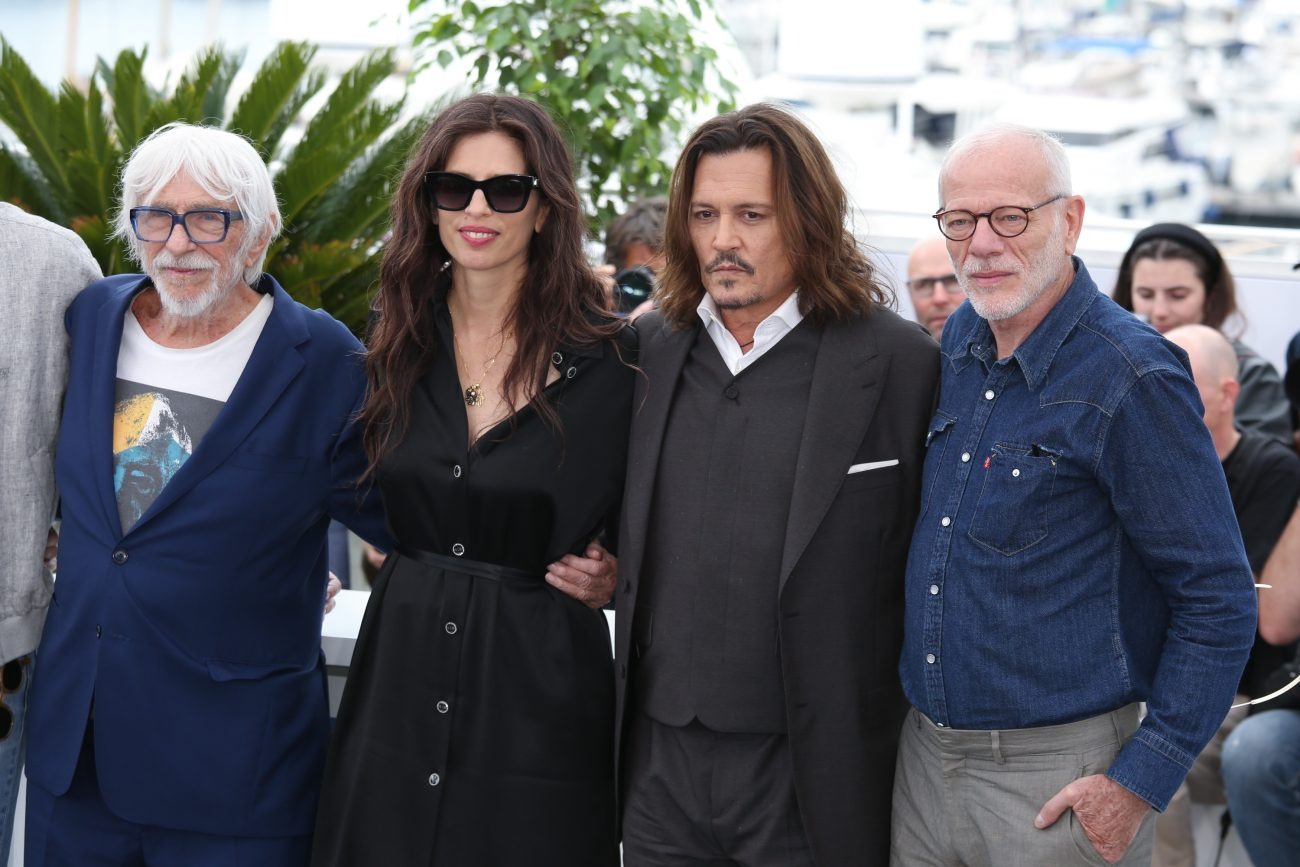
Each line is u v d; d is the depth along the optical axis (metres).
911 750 2.41
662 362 2.50
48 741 2.54
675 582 2.40
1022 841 2.25
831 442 2.35
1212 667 2.14
